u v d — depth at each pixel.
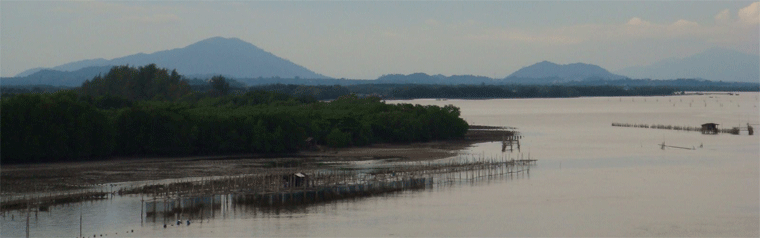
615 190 136.00
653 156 197.62
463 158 190.38
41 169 157.25
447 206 119.12
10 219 103.38
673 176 155.62
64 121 171.38
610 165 176.00
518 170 164.62
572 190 136.00
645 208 118.50
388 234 99.94
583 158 192.00
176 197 113.56
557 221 108.75
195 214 110.56
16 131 163.25
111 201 117.25
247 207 116.62
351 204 120.19
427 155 198.88
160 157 185.62
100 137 176.12
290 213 112.38
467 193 132.00
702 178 152.38
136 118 185.88
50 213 107.81
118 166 165.38
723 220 109.38
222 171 156.75
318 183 129.62
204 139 194.38
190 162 176.25
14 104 166.75
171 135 187.38
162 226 101.69
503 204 121.44
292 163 176.12
